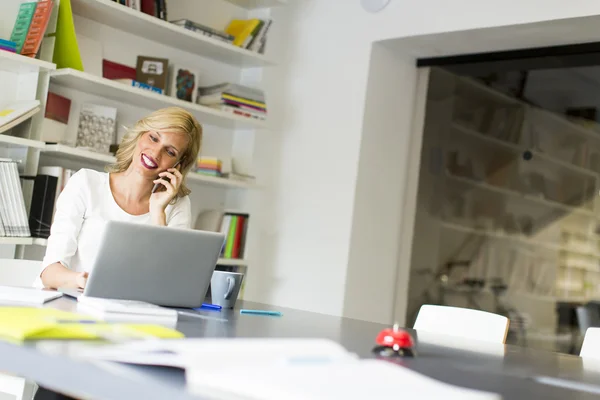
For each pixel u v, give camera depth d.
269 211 4.61
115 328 1.27
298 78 4.60
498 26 3.80
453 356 1.58
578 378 1.47
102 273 1.86
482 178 4.39
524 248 4.20
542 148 4.17
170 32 4.03
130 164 2.79
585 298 3.93
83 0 3.59
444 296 4.46
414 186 4.62
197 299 2.08
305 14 4.62
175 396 0.86
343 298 4.24
